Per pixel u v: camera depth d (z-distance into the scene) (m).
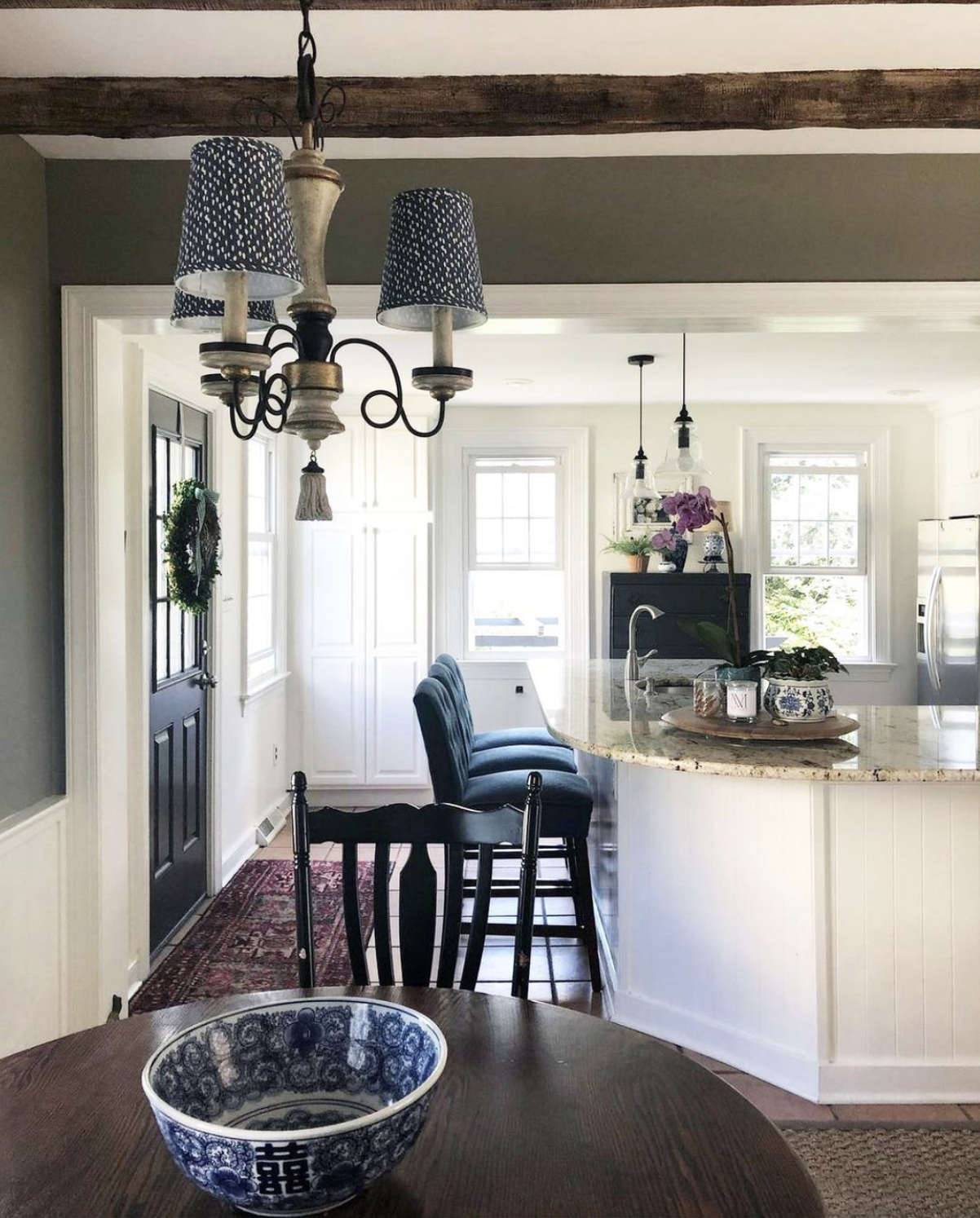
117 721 3.00
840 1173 2.33
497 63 2.32
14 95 2.35
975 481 5.90
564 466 6.48
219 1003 1.48
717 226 2.82
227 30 2.14
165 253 2.80
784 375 5.41
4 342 2.52
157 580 3.68
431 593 6.01
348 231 2.82
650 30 2.17
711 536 6.02
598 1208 0.97
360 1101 1.15
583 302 2.81
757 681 2.97
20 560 2.62
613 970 3.35
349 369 5.21
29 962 2.59
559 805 3.43
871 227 2.82
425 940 1.74
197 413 4.22
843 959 2.69
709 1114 1.15
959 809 2.68
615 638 6.03
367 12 2.07
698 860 2.95
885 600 6.52
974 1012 2.70
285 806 5.85
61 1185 1.01
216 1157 0.88
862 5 2.05
